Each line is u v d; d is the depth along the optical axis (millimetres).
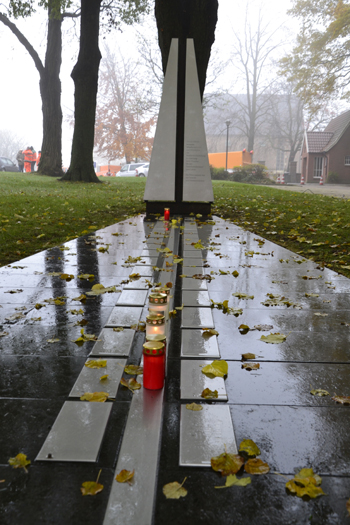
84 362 2482
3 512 1390
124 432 1804
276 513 1401
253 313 3381
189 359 2541
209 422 1878
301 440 1783
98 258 5328
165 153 10227
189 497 1458
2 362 2469
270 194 17938
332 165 42531
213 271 4750
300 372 2396
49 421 1897
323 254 6094
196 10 10797
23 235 7148
